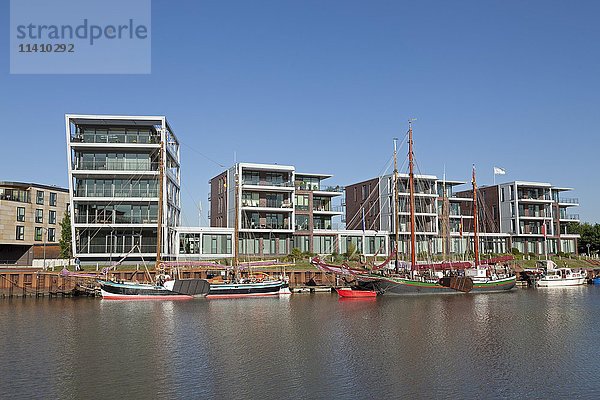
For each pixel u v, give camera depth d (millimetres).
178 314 48062
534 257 109250
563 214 126250
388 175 108562
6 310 49906
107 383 25484
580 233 127125
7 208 90000
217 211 105000
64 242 83250
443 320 45438
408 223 105625
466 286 69750
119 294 58906
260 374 27109
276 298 63344
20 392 24172
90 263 72125
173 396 23609
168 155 79500
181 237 85750
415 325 42531
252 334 37969
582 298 65688
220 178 103750
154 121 73312
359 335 37875
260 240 92125
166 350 32562
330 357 30906
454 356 31438
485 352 32594
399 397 23750
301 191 98438
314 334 38125
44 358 30359
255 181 94125
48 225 97750
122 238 74562
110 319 44656
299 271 73688
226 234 88750
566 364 29656
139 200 74000
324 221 103062
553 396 24062
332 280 73625
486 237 115750
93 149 74562
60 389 24578
